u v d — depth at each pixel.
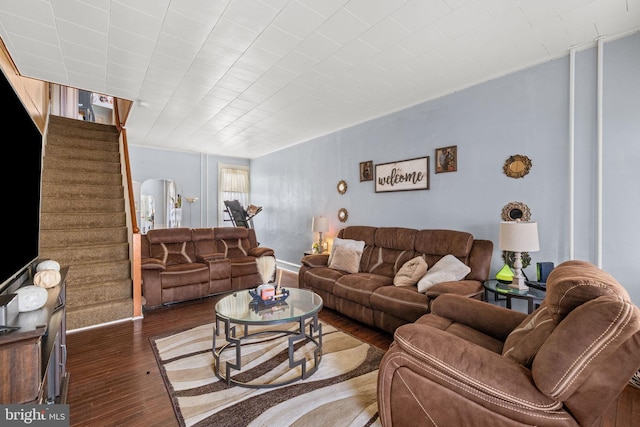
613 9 1.96
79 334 2.86
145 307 3.65
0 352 0.93
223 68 2.77
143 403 1.81
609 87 2.30
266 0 1.86
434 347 1.30
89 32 2.19
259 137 5.38
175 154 6.48
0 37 2.24
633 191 2.20
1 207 1.29
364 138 4.37
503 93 2.91
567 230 2.52
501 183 2.93
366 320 3.00
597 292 1.08
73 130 4.64
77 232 3.52
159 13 1.99
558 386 1.04
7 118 1.38
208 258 4.30
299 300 2.54
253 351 2.47
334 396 1.86
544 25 2.14
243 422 1.63
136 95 3.43
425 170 3.57
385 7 1.94
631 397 1.89
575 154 2.47
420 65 2.74
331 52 2.50
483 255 2.84
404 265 3.20
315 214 5.31
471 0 1.88
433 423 1.28
